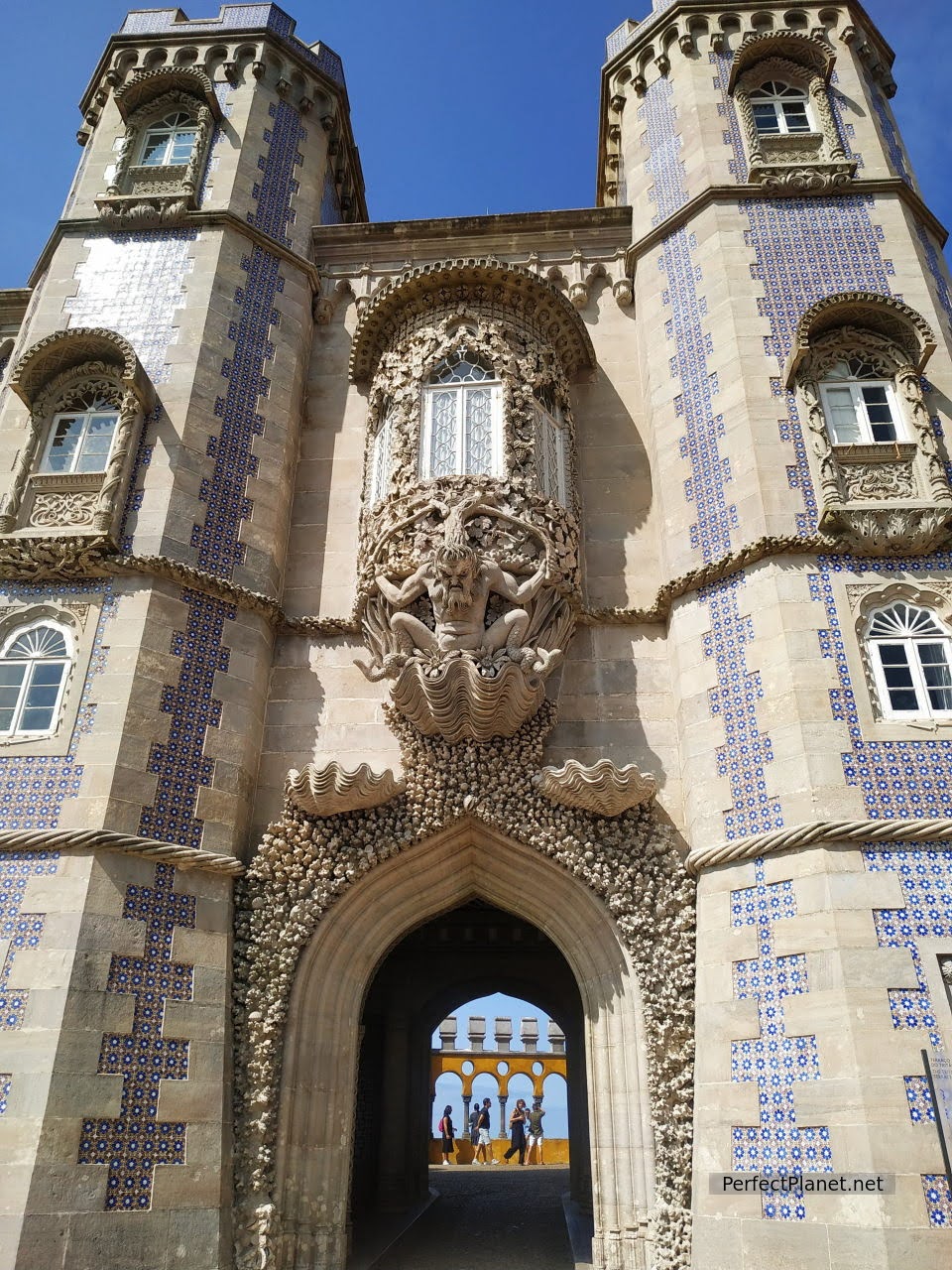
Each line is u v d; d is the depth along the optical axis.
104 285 14.60
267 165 16.47
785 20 16.92
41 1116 8.68
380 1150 16.45
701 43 16.91
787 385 12.65
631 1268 9.62
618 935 10.82
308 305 15.90
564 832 11.18
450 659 11.02
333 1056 10.78
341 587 13.65
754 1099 9.12
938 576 11.11
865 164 15.02
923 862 9.47
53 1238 8.34
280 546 13.62
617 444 14.52
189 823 10.91
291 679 12.77
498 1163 23.98
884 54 17.34
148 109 16.94
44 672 11.42
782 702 10.55
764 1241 8.48
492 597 11.88
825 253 13.86
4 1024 9.20
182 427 12.98
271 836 11.27
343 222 19.55
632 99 17.53
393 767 12.05
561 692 12.32
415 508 12.34
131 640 11.34
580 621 12.70
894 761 10.05
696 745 11.20
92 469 12.98
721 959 9.91
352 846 11.32
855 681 10.52
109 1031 9.40
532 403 13.45
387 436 13.98
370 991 17.77
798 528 11.52
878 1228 7.95
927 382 12.51
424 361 13.80
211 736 11.50
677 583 12.10
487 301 14.44
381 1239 12.43
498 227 16.59
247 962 10.73
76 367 13.45
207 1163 9.44
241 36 17.67
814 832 9.62
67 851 10.09
